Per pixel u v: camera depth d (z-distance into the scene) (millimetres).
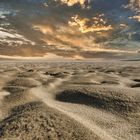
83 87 8859
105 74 17125
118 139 4734
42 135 4449
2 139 4242
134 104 6879
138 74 18109
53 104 6883
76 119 5262
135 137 4875
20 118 5066
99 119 5793
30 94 7855
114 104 6949
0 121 5312
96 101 7266
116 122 5664
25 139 4301
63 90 8852
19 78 11695
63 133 4539
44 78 12758
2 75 13328
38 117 5125
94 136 4527
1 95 7746
